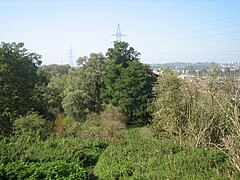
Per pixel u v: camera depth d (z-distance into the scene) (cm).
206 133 1891
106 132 2689
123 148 1950
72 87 4975
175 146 1775
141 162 1573
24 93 3419
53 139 2267
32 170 1413
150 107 3141
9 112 3055
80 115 4381
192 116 2011
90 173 1641
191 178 1147
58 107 4791
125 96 4122
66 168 1495
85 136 2639
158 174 1270
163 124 2278
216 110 1847
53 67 8119
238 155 1047
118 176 1441
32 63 3691
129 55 4972
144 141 2045
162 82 2328
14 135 2444
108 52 4972
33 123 2470
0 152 1638
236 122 1067
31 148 1842
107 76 4553
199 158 1416
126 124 4072
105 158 1817
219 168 1210
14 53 3456
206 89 1912
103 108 4431
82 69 5119
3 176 1330
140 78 4109
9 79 3222
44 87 4222
